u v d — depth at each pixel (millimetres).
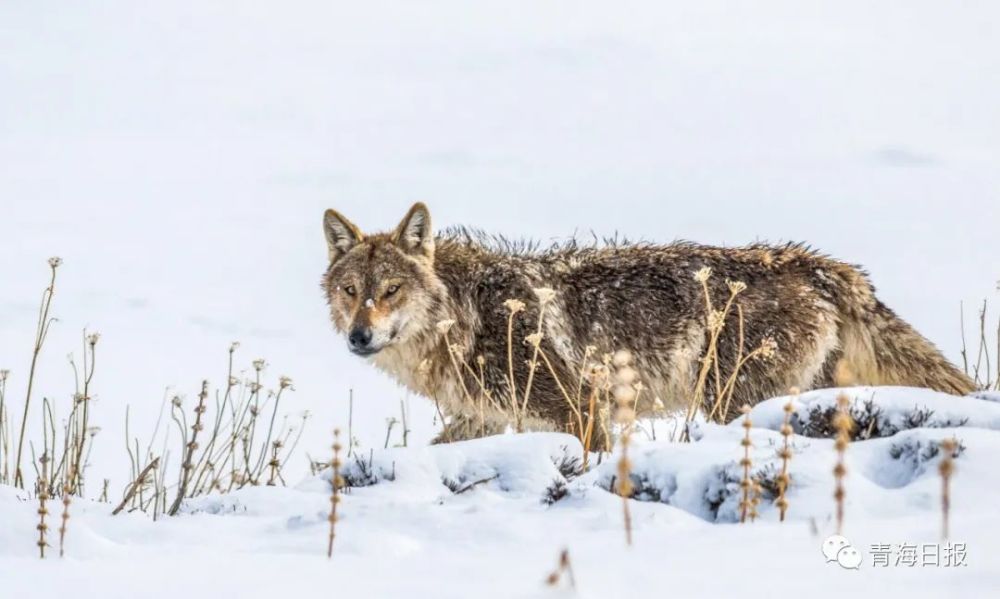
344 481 12664
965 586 6590
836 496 8039
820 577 6906
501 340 19156
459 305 19469
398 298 19156
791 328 18750
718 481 10367
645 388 19125
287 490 12305
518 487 12281
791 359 18750
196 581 7484
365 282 19219
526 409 19031
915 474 10406
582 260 19875
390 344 19250
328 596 6996
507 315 19188
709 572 7094
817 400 12477
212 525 10477
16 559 8539
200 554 9039
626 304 19312
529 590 6836
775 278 19062
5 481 14258
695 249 19766
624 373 9602
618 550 7859
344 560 8148
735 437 11562
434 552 8859
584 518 9828
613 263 19750
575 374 18953
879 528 8070
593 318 19312
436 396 19672
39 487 12164
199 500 12219
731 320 18844
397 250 19422
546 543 8758
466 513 10398
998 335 18453
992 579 6680
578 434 18672
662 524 9484
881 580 6789
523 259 19922
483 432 18500
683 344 19047
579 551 7930
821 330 18859
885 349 18969
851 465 10578
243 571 7801
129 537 10141
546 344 18984
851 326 19062
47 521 9945
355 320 18984
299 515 10594
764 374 18719
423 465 12641
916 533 7789
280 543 9375
